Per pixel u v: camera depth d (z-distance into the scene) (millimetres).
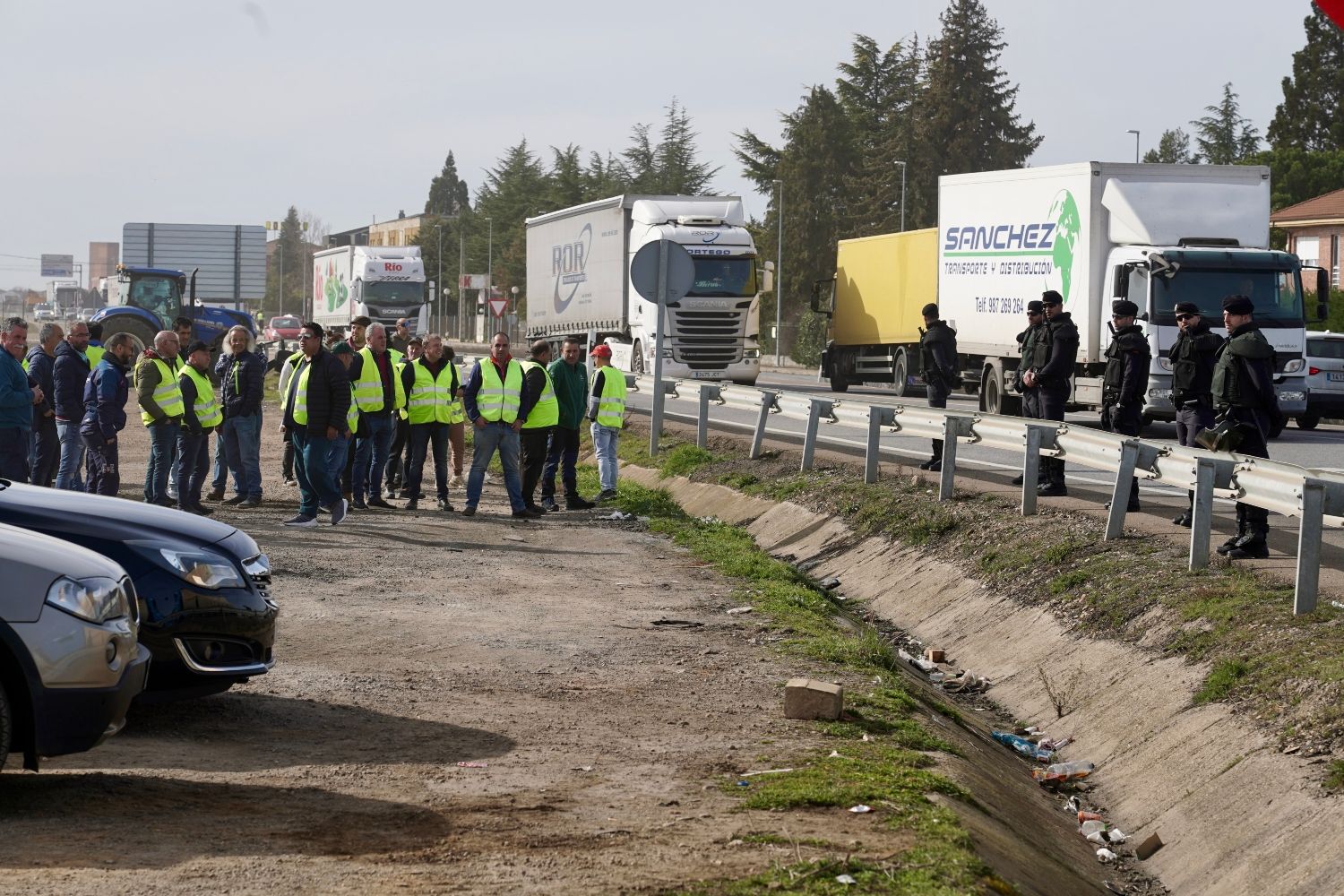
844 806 7344
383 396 20609
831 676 11039
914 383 42875
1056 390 17922
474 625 12648
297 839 6645
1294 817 7922
